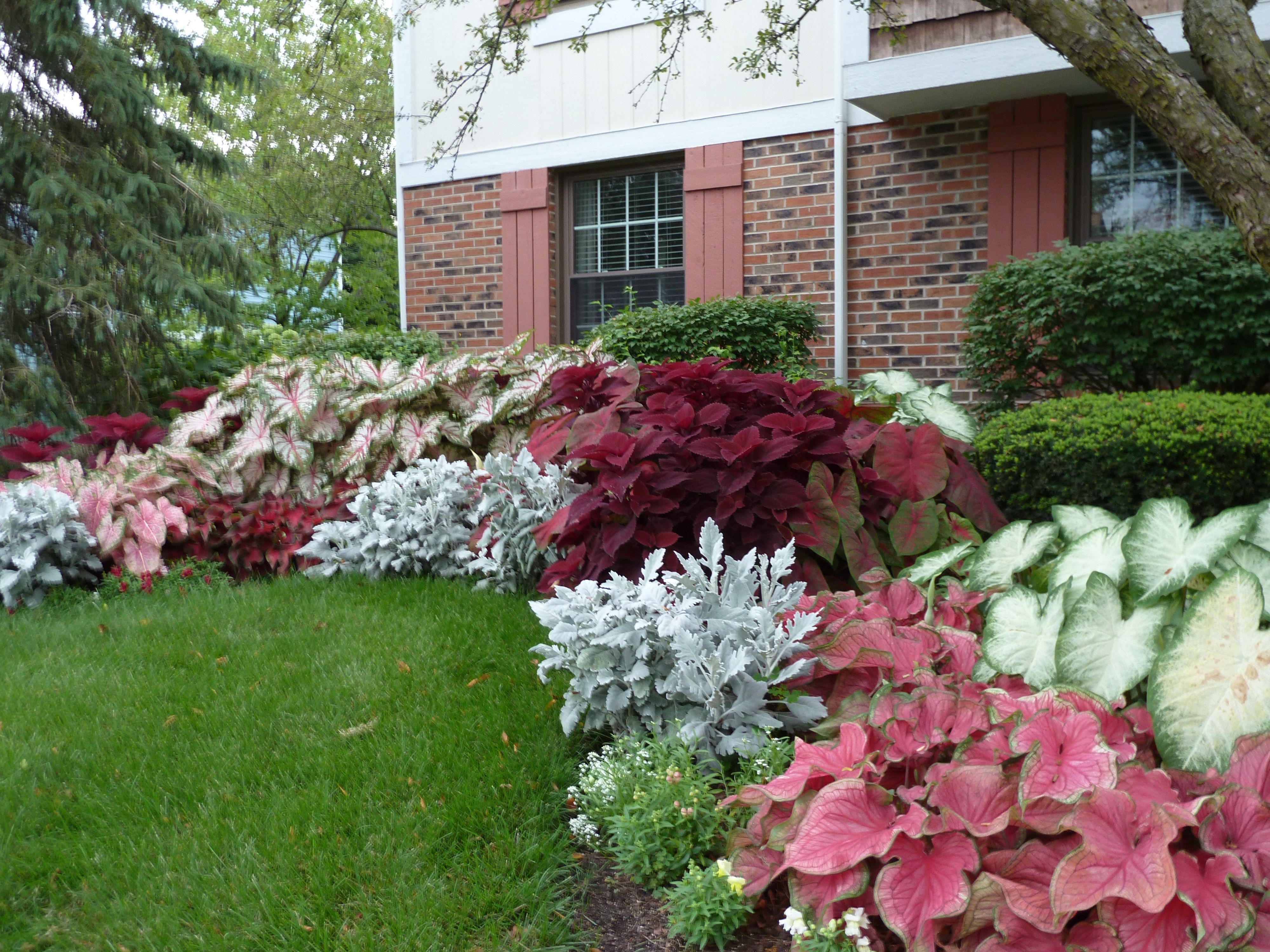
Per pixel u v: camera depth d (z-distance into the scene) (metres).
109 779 2.27
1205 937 1.37
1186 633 1.81
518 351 5.21
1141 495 3.58
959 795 1.70
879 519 3.39
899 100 5.83
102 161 6.13
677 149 6.96
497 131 7.66
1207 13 2.65
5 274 5.81
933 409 4.38
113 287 6.12
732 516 2.98
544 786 2.21
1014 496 3.89
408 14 6.17
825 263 6.54
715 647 2.29
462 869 1.88
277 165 16.92
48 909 1.83
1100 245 4.71
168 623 3.45
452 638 3.12
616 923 1.80
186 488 4.57
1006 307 4.94
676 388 3.27
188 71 6.92
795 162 6.58
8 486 4.29
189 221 6.79
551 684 2.67
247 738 2.45
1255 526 2.30
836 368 6.45
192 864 1.90
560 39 7.33
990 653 2.21
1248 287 4.30
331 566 4.09
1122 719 1.85
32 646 3.29
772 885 1.88
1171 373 4.66
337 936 1.70
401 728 2.45
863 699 2.26
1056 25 2.57
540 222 7.49
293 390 4.73
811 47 6.48
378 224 18.45
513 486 3.78
